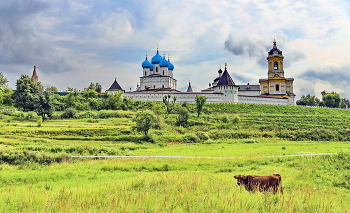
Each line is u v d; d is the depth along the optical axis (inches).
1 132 2470.5
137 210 606.9
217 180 909.8
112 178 1053.2
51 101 3769.7
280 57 7160.4
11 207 647.1
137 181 887.1
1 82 4758.9
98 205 643.5
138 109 4522.6
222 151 1898.4
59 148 1806.1
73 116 3823.8
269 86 6988.2
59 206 631.2
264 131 3176.7
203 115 4062.5
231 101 5310.0
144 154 1760.6
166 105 4323.3
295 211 633.0
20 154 1494.8
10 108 4298.7
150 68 6633.9
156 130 2938.0
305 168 1179.3
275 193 746.2
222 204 643.5
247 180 796.6
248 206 638.5
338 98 7544.3
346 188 917.8
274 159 1457.9
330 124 3757.4
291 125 3570.4
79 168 1268.5
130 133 2723.9
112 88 6131.9
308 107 5516.7
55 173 1131.3
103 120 3476.9
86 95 5118.1
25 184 979.9
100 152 1822.1
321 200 717.9
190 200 672.4
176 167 1263.5
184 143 2568.9
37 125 2925.7
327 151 1802.4
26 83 4763.8
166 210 613.0
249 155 1619.1
